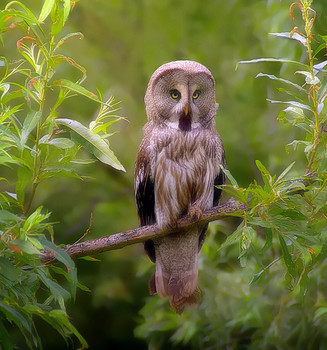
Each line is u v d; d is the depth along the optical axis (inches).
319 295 450.0
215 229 504.1
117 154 608.1
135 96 633.6
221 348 498.3
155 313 516.1
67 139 289.9
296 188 300.5
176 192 399.5
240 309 488.7
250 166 597.3
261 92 597.9
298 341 465.4
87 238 617.0
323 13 433.1
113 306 687.1
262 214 300.2
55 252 271.0
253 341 491.8
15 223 273.9
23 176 299.0
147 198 410.0
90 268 665.6
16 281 261.9
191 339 503.5
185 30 631.2
